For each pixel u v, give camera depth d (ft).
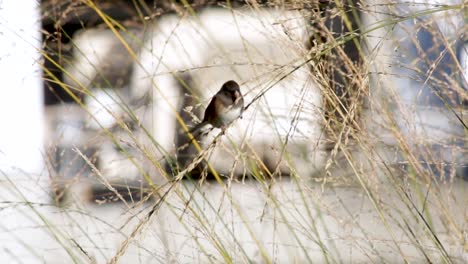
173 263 19.85
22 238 29.01
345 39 18.29
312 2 19.97
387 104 19.71
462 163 19.77
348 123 18.57
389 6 20.22
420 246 18.67
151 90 23.38
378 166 19.25
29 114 37.88
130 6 35.55
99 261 22.81
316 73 18.66
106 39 34.86
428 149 19.39
